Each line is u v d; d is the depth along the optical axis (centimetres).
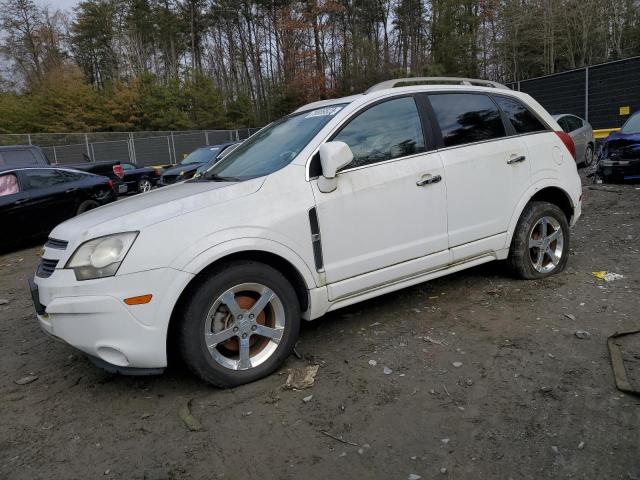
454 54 3878
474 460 232
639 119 1006
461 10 3950
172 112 4019
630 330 345
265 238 307
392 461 236
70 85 3956
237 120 4462
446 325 380
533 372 304
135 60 5325
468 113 419
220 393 305
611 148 985
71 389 329
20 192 839
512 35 3416
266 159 363
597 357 316
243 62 5322
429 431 256
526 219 444
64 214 895
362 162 356
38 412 302
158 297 278
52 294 284
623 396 272
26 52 4938
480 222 411
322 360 339
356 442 251
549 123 477
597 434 244
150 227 283
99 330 276
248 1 4938
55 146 2416
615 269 482
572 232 655
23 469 247
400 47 4634
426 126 390
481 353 333
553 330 358
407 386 299
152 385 324
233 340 315
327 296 338
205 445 257
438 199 383
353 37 4031
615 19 3103
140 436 269
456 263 403
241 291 308
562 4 3131
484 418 263
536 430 250
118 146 2639
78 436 274
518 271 452
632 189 924
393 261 365
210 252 288
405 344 354
